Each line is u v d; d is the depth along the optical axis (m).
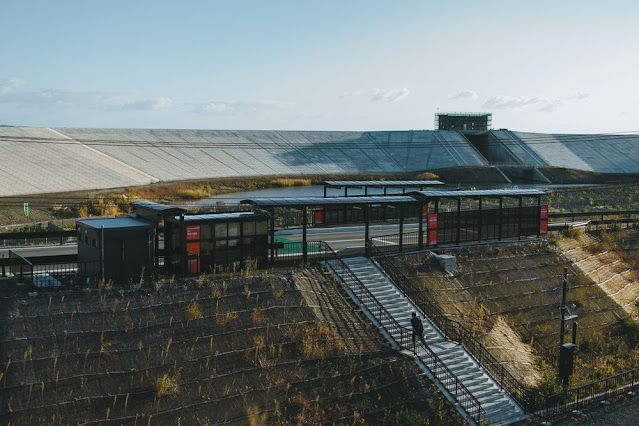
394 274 26.03
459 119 137.12
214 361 17.81
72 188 69.00
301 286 22.47
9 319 17.28
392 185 38.94
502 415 19.38
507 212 32.81
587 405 20.70
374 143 124.19
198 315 19.28
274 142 116.81
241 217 23.12
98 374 16.31
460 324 23.22
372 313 22.69
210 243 22.56
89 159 82.44
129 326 18.17
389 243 32.03
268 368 18.05
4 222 45.81
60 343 16.94
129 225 21.58
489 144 128.62
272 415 16.56
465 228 31.36
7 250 30.64
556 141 134.50
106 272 20.80
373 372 19.09
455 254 29.50
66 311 18.12
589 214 43.06
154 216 22.95
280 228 37.16
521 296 28.27
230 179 90.69
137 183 78.75
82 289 19.47
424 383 19.39
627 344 27.41
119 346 17.39
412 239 33.78
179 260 22.72
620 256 36.84
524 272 30.08
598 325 28.30
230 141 112.62
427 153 117.44
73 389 15.70
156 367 17.06
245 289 21.20
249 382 17.41
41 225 42.69
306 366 18.58
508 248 31.56
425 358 20.70
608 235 38.88
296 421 16.58
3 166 69.19
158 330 18.36
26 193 62.66
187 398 16.38
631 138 143.50
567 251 33.84
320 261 25.69
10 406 14.73
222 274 22.17
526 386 21.39
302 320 20.58
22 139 81.25
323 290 23.17
